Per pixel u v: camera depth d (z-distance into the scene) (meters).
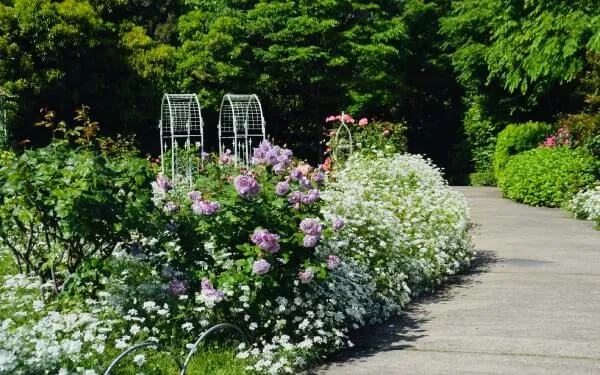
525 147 20.58
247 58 23.36
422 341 5.62
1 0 21.44
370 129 15.62
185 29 23.19
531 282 7.77
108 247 5.63
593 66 15.59
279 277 5.38
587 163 15.36
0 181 5.45
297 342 5.26
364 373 4.88
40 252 6.11
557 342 5.55
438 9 26.69
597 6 16.20
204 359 4.80
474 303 6.86
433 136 28.25
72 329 4.83
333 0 22.91
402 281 6.79
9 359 3.88
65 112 21.42
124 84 21.94
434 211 8.65
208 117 24.05
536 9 17.36
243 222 5.39
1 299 5.57
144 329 4.89
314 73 23.70
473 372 4.89
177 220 5.55
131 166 5.55
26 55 20.05
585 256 9.30
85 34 20.78
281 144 25.75
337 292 5.74
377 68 24.12
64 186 5.29
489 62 20.80
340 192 7.94
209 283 5.04
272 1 23.05
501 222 12.93
